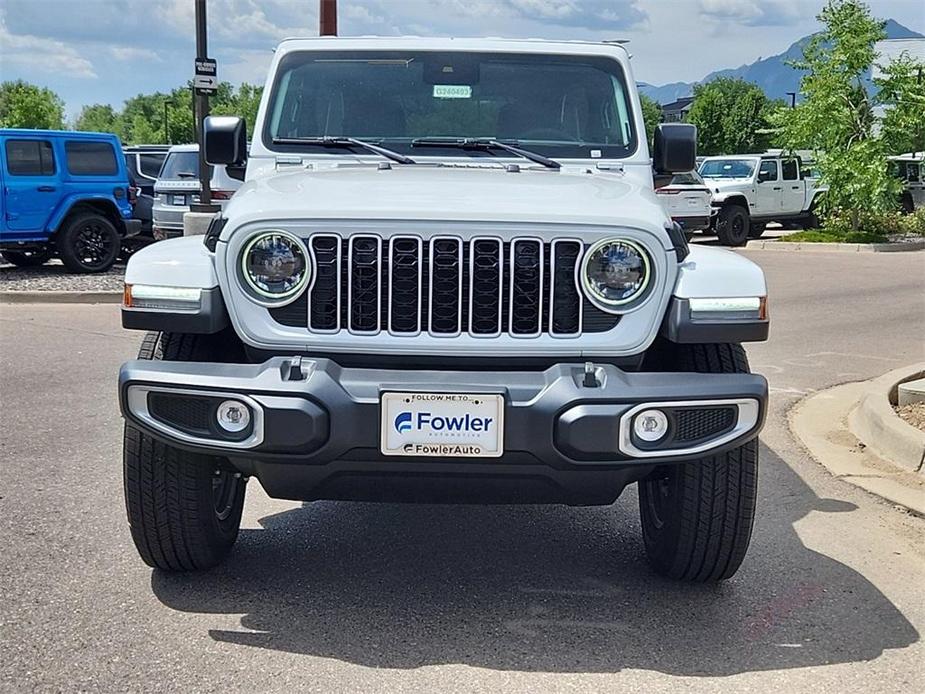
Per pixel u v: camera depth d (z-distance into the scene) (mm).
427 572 4434
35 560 4445
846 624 3969
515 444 3484
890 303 13625
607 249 3664
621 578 4395
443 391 3459
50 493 5367
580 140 5094
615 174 4859
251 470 3797
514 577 4391
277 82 5168
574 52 5227
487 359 3697
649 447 3529
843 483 5812
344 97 5125
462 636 3807
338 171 4645
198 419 3594
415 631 3842
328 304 3684
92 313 12258
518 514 5254
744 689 3445
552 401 3469
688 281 3740
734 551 4043
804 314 12570
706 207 21375
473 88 5129
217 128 5082
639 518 5215
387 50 5180
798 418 7309
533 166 4941
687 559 4121
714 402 3553
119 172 16203
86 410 7246
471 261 3631
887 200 23234
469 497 3719
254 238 3650
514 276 3650
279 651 3654
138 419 3598
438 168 4785
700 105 69688
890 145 23141
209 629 3818
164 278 3750
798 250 22562
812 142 23875
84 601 4035
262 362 3732
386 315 3672
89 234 15891
